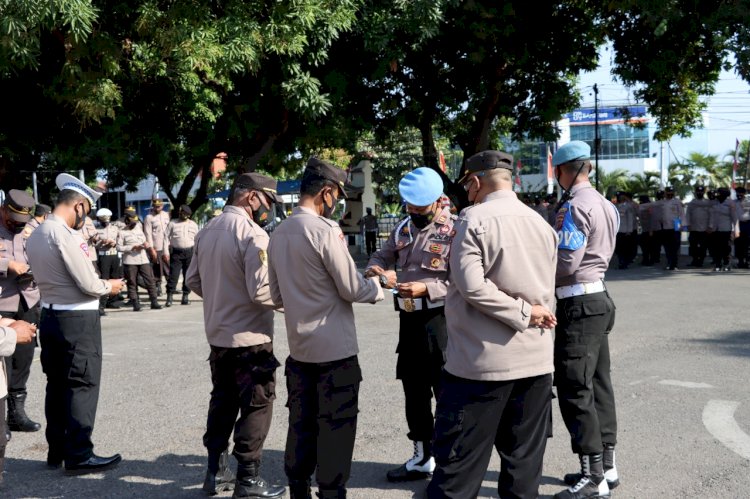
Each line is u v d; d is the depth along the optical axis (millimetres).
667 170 58594
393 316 11148
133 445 5391
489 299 3145
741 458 4730
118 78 14711
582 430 4105
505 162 3443
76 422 4812
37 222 8523
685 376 6809
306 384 4008
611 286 14453
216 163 42750
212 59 12602
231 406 4480
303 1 13047
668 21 16297
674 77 19141
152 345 9438
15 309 5902
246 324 4348
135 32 12758
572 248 4020
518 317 3172
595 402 4340
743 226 17344
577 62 19828
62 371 4883
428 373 4543
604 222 4168
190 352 8805
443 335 4488
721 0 15758
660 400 6059
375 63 16781
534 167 61875
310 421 4008
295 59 14609
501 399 3279
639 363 7379
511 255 3256
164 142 19984
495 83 18906
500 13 17125
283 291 3967
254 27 12758
